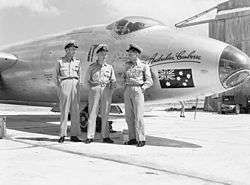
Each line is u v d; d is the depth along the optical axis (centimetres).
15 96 1497
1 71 1438
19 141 891
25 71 1362
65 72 896
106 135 911
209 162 638
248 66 897
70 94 899
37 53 1334
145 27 1066
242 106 3081
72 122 916
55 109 1316
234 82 915
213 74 900
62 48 1253
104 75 900
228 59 891
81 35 1202
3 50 1543
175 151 766
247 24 3325
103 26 1173
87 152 728
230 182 491
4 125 952
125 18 1120
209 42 939
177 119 2033
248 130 1328
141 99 845
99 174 523
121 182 477
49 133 1101
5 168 555
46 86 1302
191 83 929
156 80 973
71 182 473
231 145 881
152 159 657
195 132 1218
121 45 1064
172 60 952
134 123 873
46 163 602
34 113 2717
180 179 501
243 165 614
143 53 1005
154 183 475
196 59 918
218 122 1792
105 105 909
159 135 1100
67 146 820
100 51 902
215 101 3319
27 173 521
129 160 642
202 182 486
